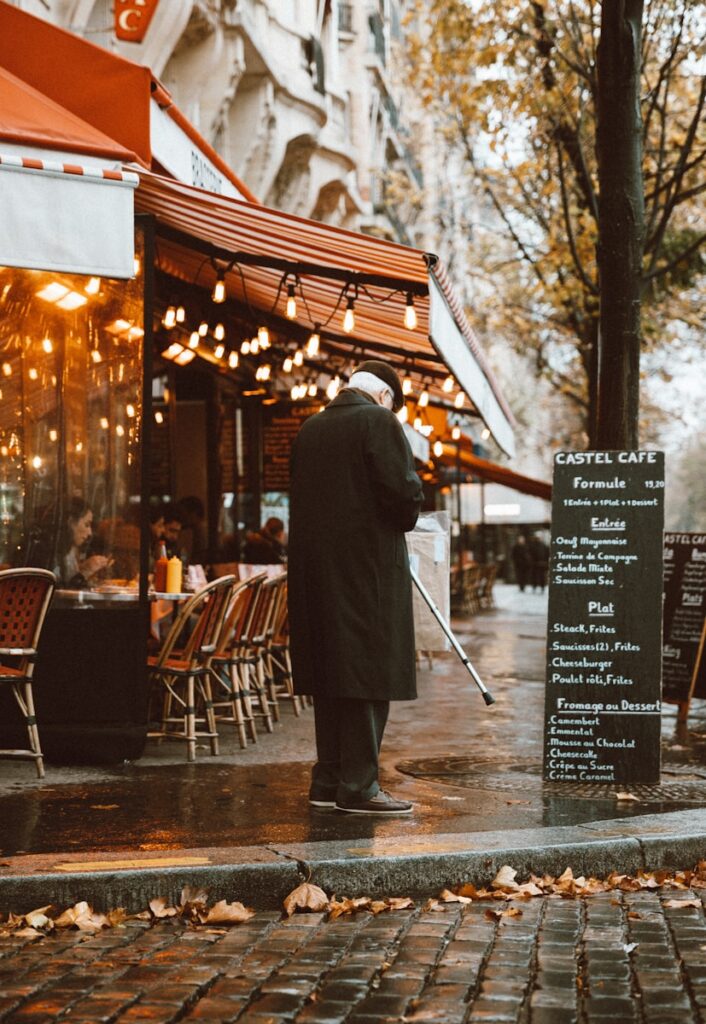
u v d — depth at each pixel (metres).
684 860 5.68
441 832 5.76
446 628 6.63
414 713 10.97
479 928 4.67
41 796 6.66
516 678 14.38
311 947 4.41
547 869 5.39
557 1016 3.72
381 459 6.12
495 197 21.06
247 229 8.40
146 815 6.13
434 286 7.64
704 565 10.98
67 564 7.98
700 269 20.56
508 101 15.85
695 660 10.93
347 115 28.09
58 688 7.81
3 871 4.84
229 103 17.88
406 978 4.09
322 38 22.91
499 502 40.94
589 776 7.20
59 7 14.20
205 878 4.93
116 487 7.98
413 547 8.17
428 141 35.97
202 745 8.80
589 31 14.98
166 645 8.16
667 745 9.17
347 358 14.09
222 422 18.34
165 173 9.05
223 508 18.41
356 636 6.13
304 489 6.31
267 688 10.80
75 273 6.60
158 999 3.86
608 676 7.23
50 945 4.44
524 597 41.53
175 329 14.73
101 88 8.25
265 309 12.70
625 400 9.29
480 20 15.82
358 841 5.43
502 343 34.66
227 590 8.19
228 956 4.32
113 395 8.02
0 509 8.15
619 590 7.25
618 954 4.34
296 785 7.06
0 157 6.45
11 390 8.16
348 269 8.95
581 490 7.31
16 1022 3.66
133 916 4.79
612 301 9.32
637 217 9.32
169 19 15.01
